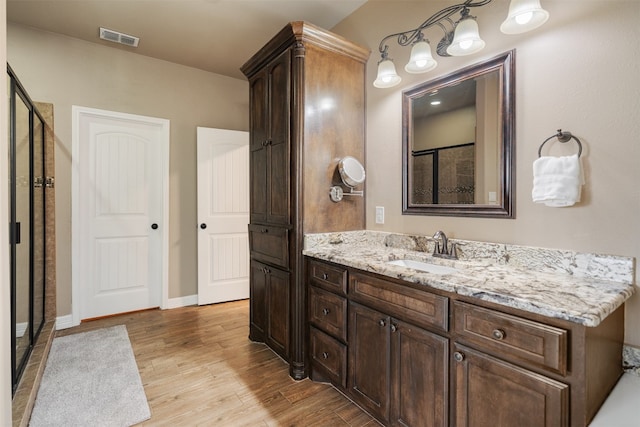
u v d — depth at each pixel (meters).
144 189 3.30
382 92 2.25
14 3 2.35
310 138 2.09
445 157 1.86
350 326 1.72
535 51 1.48
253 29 2.73
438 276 1.33
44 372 2.10
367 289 1.60
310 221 2.10
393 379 1.47
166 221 3.35
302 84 2.05
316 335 1.98
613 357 1.12
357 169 2.23
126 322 3.00
